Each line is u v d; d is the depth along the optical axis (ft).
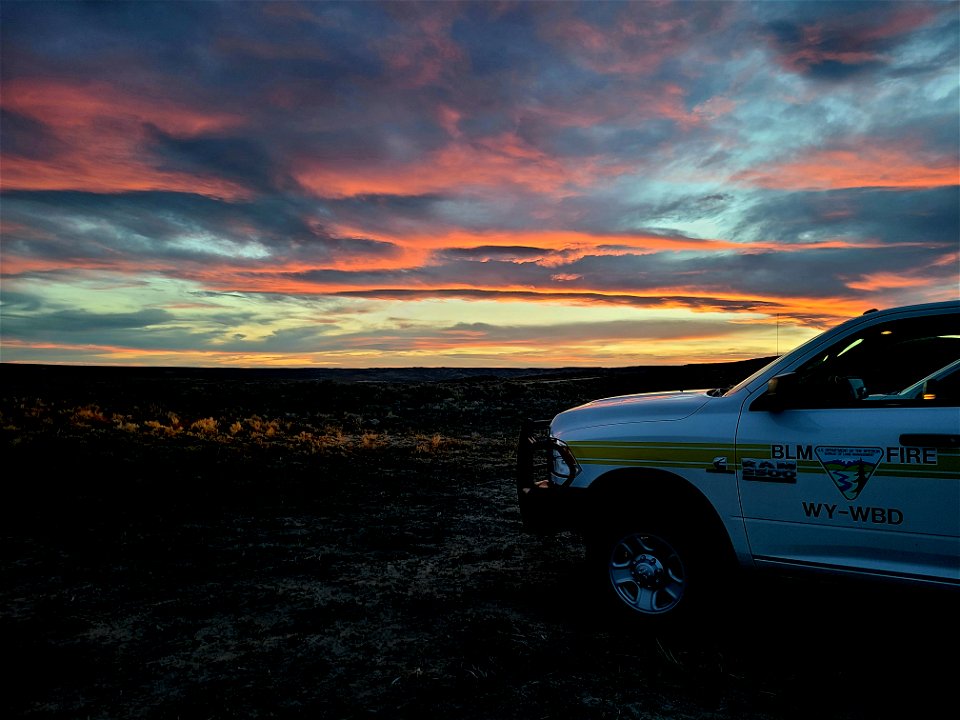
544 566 19.61
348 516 27.32
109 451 39.06
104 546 21.75
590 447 14.64
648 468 13.78
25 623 14.88
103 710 10.75
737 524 12.77
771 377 12.90
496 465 43.32
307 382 125.49
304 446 49.49
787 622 14.46
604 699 11.03
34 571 19.04
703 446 13.17
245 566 19.71
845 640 13.46
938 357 14.92
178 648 13.43
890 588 11.32
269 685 11.66
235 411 84.02
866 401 11.85
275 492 31.94
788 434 12.27
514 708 10.73
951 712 10.46
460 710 10.67
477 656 12.82
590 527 14.48
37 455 35.94
